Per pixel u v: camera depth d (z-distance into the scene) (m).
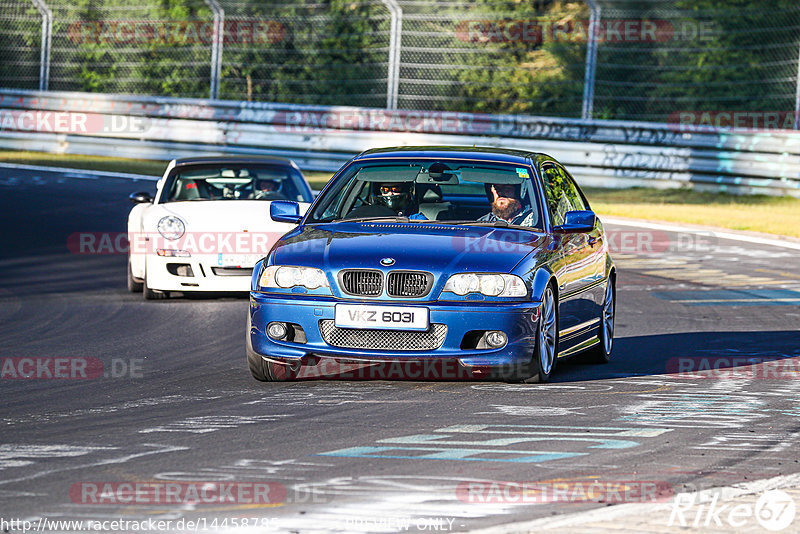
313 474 15.12
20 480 14.77
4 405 20.50
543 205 24.30
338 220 24.06
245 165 39.34
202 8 99.31
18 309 34.69
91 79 100.50
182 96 99.31
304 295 21.81
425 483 14.67
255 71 98.69
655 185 71.06
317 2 99.00
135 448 16.70
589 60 73.38
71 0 100.50
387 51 97.38
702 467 15.73
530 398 21.11
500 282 21.61
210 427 18.28
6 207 58.25
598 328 26.30
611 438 17.62
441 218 23.88
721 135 69.75
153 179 70.25
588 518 13.07
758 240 52.75
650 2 94.00
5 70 102.50
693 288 40.31
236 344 28.31
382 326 21.34
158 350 27.44
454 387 22.17
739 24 92.50
